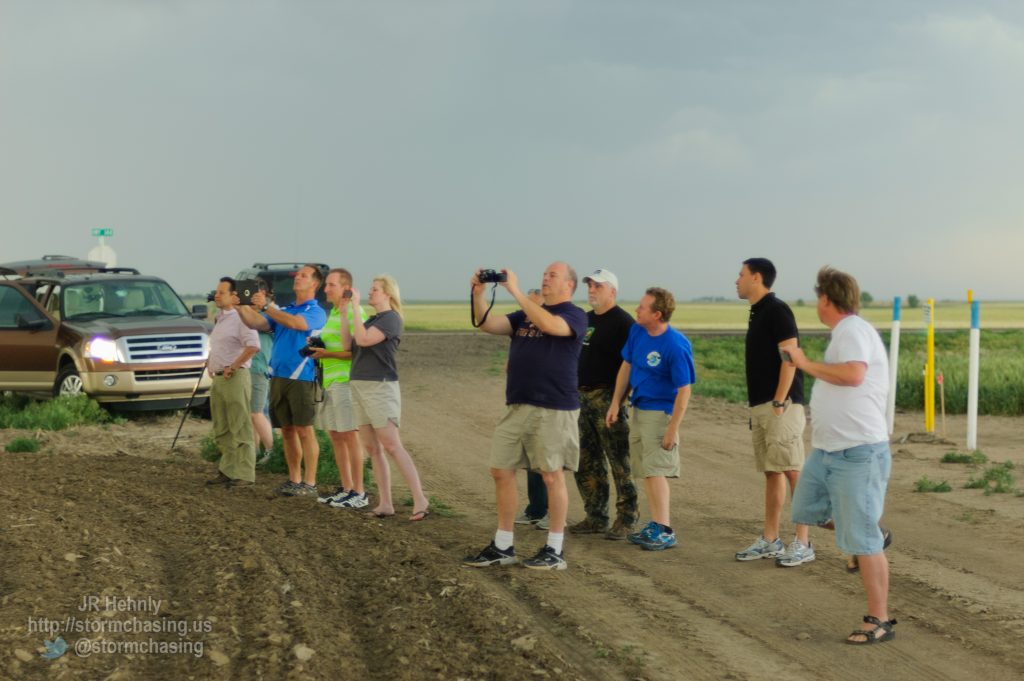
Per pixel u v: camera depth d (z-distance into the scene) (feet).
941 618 20.25
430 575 21.33
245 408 32.96
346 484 30.96
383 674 15.90
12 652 15.97
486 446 46.11
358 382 28.63
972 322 47.67
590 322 27.94
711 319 307.58
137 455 41.73
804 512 19.69
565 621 19.24
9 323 55.67
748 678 16.71
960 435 53.67
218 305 32.71
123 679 15.28
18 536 22.95
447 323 211.61
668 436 25.70
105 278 57.11
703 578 23.16
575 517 31.19
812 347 125.39
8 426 48.44
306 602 19.24
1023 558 25.62
